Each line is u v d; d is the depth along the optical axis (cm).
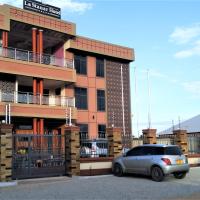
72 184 1557
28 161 1728
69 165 1831
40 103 2884
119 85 3694
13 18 2872
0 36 2906
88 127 3356
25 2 3091
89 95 3419
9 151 1609
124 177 1844
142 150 1783
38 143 1775
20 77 2869
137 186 1486
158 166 1659
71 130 1852
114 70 3678
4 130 1608
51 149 1820
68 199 1169
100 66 3566
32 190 1381
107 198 1187
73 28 3272
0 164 1579
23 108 2745
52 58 3073
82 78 3391
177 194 1272
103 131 3466
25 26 2988
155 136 2333
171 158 1667
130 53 3788
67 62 3186
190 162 2478
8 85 2814
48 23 3091
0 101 2664
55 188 1431
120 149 2100
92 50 3447
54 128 3142
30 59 2944
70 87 3272
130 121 3716
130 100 3756
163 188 1425
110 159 2028
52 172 1812
